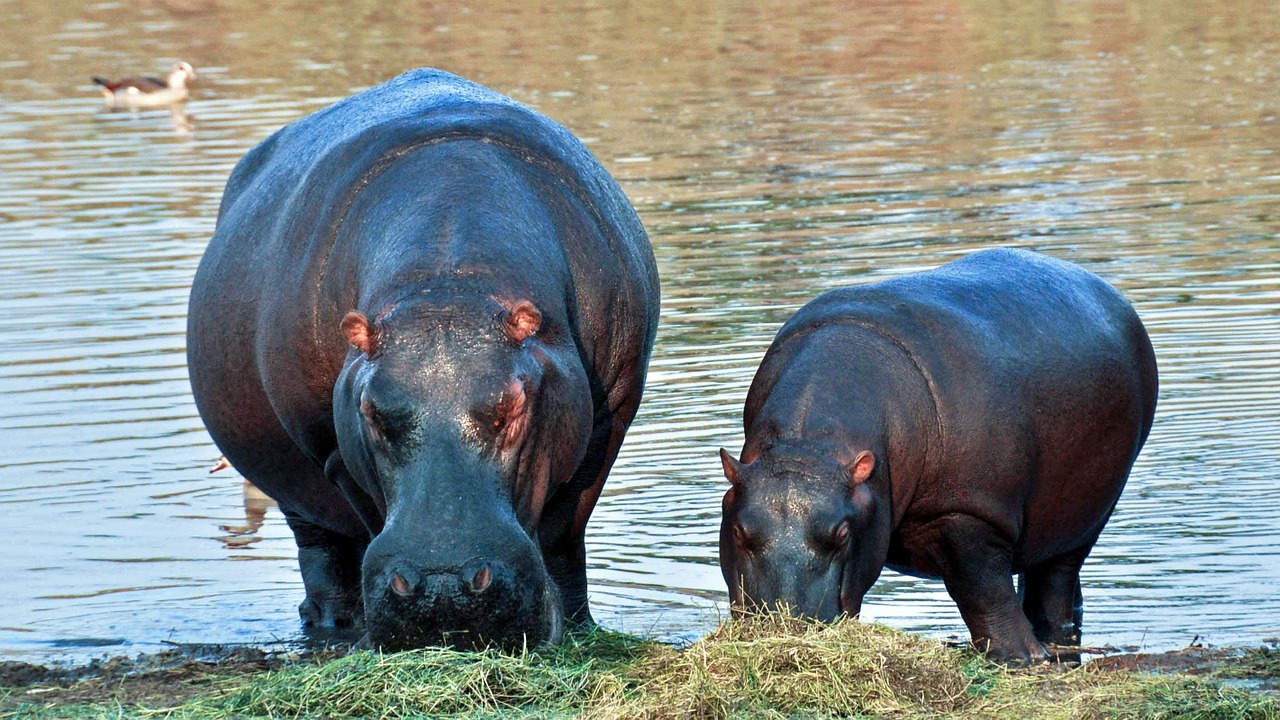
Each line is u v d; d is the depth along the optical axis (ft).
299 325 91.56
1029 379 97.71
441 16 444.96
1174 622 102.47
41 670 94.22
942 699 77.66
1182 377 153.58
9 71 383.65
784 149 271.28
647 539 119.75
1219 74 334.85
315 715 75.66
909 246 203.31
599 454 97.35
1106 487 104.22
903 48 383.04
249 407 101.19
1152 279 186.29
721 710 74.33
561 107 314.76
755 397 97.25
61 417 151.33
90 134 302.45
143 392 158.61
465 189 88.48
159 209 238.27
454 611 72.54
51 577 116.26
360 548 110.63
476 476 74.33
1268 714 75.31
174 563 119.55
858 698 76.69
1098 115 295.69
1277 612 103.14
